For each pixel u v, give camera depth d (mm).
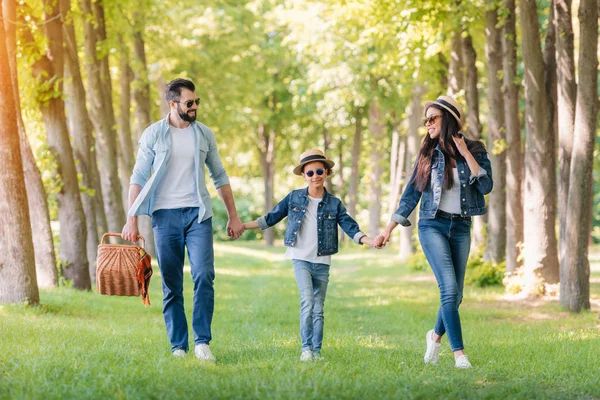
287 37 33938
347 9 23062
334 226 8055
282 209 8180
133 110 33531
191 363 6961
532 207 16656
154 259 27922
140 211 7508
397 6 20500
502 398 6008
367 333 11500
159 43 29016
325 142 51531
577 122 13430
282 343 9227
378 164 43562
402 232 34688
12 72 14570
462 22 20281
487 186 7398
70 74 18406
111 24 22094
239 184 64625
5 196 11977
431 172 7504
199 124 7785
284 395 5551
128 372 6258
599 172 46531
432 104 7539
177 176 7578
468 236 7605
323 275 8055
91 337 8844
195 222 7551
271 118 48062
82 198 19109
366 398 5691
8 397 5453
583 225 13758
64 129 16641
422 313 14055
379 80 35875
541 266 16656
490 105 19859
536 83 16156
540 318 13273
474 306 15508
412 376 6652
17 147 12023
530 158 16594
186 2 29719
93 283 19031
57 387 5738
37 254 15406
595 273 23375
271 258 38594
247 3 34594
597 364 7602
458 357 7367
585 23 13031
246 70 35719
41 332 9078
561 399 6129
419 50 22766
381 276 25375
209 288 7562
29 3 16547
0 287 12078
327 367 7023
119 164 29297
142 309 14164
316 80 37000
